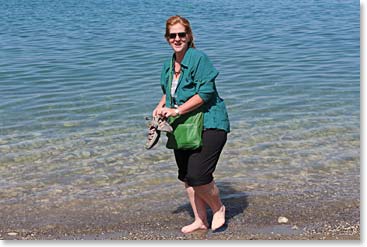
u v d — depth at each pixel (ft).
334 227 19.24
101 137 28.48
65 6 93.50
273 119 31.04
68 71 44.68
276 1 98.37
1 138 28.37
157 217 20.18
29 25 72.33
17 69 45.47
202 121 17.42
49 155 26.14
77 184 23.12
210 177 17.93
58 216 20.35
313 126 29.84
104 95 36.78
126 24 72.38
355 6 89.35
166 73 17.83
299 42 58.13
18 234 18.98
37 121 31.19
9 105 34.47
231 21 74.64
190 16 79.82
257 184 22.98
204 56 17.21
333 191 22.24
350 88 38.09
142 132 29.22
